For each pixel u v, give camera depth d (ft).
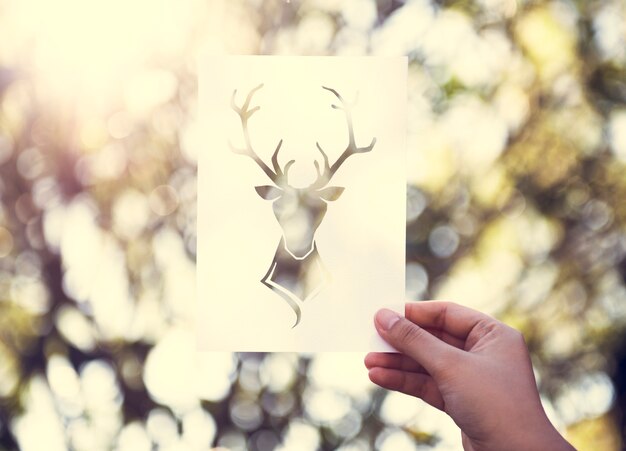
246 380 4.19
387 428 4.17
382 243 3.07
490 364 3.08
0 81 4.09
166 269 4.14
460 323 3.28
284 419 4.18
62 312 4.17
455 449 4.17
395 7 4.12
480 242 4.23
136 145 4.11
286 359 4.19
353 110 3.08
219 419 4.18
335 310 3.06
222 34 4.09
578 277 4.28
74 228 4.15
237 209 3.07
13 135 4.12
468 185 4.21
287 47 4.11
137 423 4.17
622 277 4.30
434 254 4.20
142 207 4.14
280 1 4.10
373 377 3.41
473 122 4.19
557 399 4.27
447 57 4.15
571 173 4.27
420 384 3.40
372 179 3.08
